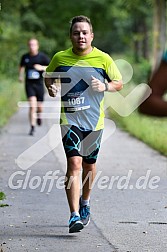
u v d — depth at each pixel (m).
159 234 11.41
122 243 10.84
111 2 59.84
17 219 12.35
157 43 38.09
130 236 11.26
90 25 11.12
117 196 14.54
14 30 48.38
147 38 66.00
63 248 10.50
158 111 6.22
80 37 10.99
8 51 45.22
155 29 38.22
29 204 13.62
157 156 20.58
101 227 11.84
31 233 11.38
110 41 85.75
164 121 29.20
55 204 13.65
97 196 14.54
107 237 11.17
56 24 59.38
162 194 14.76
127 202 13.91
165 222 12.24
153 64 38.03
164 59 6.21
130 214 12.84
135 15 61.19
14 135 25.73
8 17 48.16
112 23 64.88
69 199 11.05
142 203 13.83
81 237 11.16
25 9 58.44
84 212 11.64
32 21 58.06
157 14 38.22
